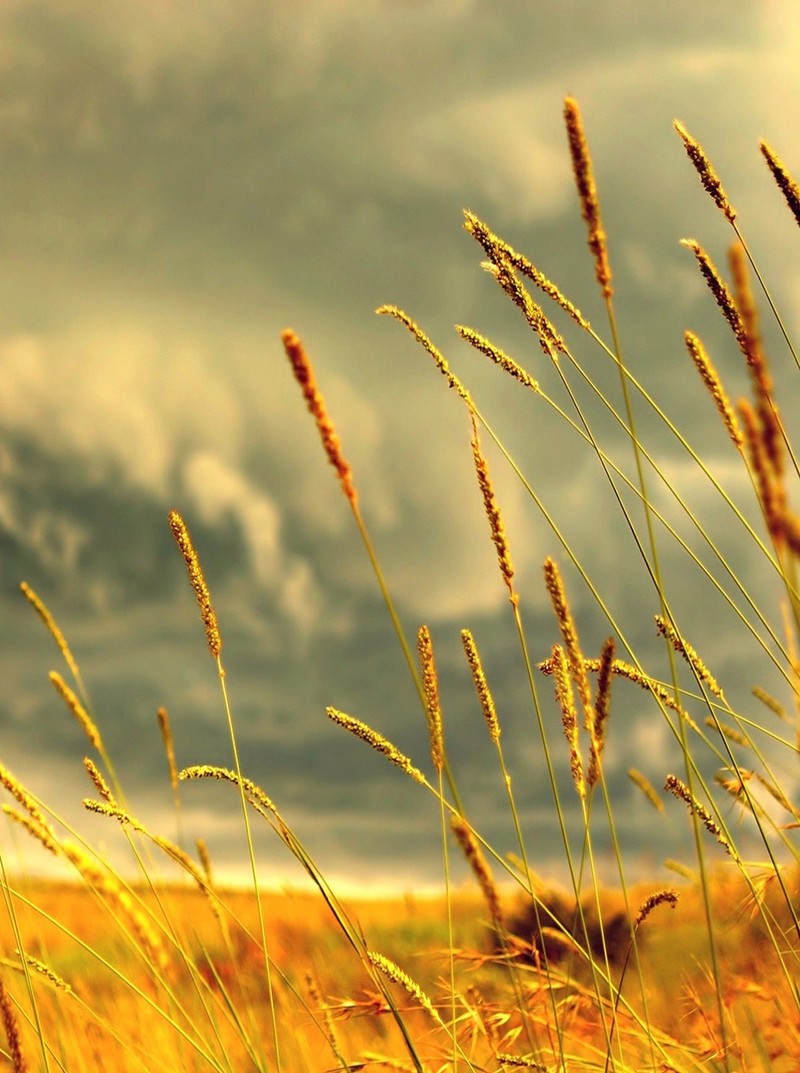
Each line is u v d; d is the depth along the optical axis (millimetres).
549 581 1198
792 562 1036
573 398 1319
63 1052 1325
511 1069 1232
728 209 1315
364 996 1299
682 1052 1281
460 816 1135
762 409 843
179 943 1258
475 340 1326
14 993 1255
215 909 1264
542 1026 1290
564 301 1322
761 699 1306
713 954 1165
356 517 1133
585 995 1282
